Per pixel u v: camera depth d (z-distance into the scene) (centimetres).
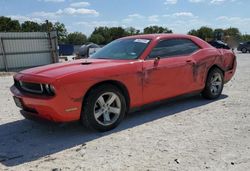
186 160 340
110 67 446
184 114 529
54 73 413
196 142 393
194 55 575
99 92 430
